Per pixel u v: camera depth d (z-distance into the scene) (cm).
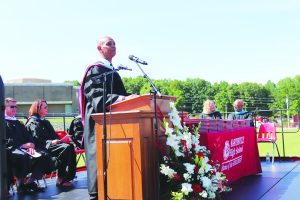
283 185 553
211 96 7969
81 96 456
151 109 383
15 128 588
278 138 2342
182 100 6625
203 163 384
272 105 8675
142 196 362
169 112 421
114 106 407
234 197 475
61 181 615
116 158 376
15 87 6919
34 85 6975
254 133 681
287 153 1318
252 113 905
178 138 386
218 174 404
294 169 723
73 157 618
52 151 620
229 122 598
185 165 375
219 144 515
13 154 551
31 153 561
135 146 367
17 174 554
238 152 600
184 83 7700
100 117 386
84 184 618
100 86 443
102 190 387
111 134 380
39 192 553
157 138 380
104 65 456
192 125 474
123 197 371
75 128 682
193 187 371
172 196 373
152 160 380
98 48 473
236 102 923
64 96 7069
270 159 891
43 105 660
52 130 659
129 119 370
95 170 428
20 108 5791
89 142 439
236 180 594
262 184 562
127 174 370
